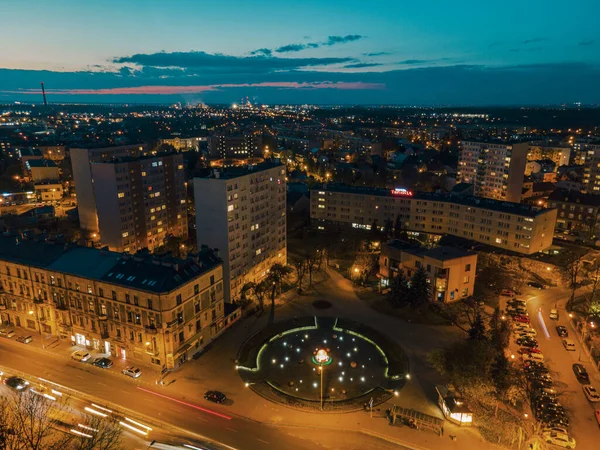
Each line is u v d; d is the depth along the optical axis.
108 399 85.81
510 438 75.56
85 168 175.88
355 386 91.31
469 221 172.75
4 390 86.75
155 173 172.88
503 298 132.00
